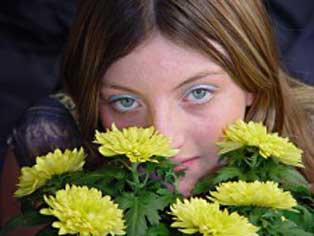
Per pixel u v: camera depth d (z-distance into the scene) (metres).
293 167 2.24
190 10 2.16
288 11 4.12
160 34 2.13
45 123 2.94
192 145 2.22
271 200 1.77
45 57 4.77
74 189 1.74
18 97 4.70
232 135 1.95
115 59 2.18
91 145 2.39
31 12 4.65
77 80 2.48
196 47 2.14
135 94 2.20
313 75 3.55
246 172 1.94
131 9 2.17
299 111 2.71
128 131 1.83
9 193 3.28
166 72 2.15
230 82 2.26
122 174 1.86
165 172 1.86
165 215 1.85
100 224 1.66
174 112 2.18
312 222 1.95
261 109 2.48
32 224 1.89
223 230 1.68
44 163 1.99
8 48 4.77
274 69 2.49
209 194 1.97
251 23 2.35
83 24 2.36
